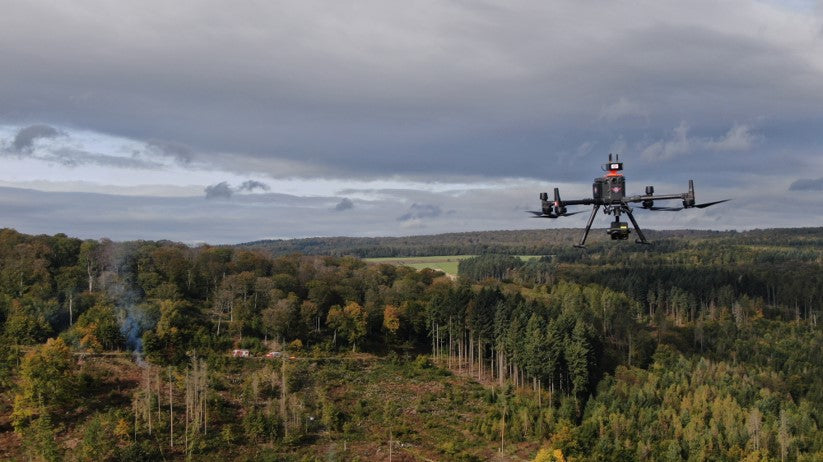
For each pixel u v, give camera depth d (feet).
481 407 461.78
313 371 496.64
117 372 437.17
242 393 437.17
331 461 369.71
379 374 512.22
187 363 455.22
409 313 597.11
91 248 595.06
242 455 372.58
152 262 610.24
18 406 377.91
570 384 485.97
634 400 438.81
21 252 564.30
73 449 358.02
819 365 548.72
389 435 409.49
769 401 439.22
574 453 377.91
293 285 620.49
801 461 367.04
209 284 617.62
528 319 510.58
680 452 379.35
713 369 497.87
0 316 490.49
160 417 389.80
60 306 515.09
